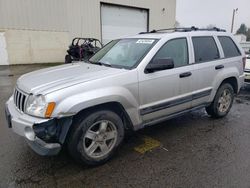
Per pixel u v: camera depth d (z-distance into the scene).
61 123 2.75
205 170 3.06
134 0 20.66
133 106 3.31
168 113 3.84
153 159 3.34
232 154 3.49
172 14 24.25
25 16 16.02
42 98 2.74
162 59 3.39
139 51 3.69
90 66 3.74
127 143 3.83
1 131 4.20
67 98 2.75
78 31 18.30
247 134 4.23
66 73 3.39
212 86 4.47
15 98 3.28
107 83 3.06
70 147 2.93
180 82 3.84
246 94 7.41
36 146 2.76
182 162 3.26
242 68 5.16
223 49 4.75
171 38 3.87
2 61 15.85
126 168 3.11
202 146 3.75
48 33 17.11
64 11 17.41
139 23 21.73
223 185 2.75
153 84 3.48
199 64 4.16
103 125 3.10
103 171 3.04
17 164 3.16
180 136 4.12
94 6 18.62
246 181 2.83
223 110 4.98
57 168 3.09
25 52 16.48
